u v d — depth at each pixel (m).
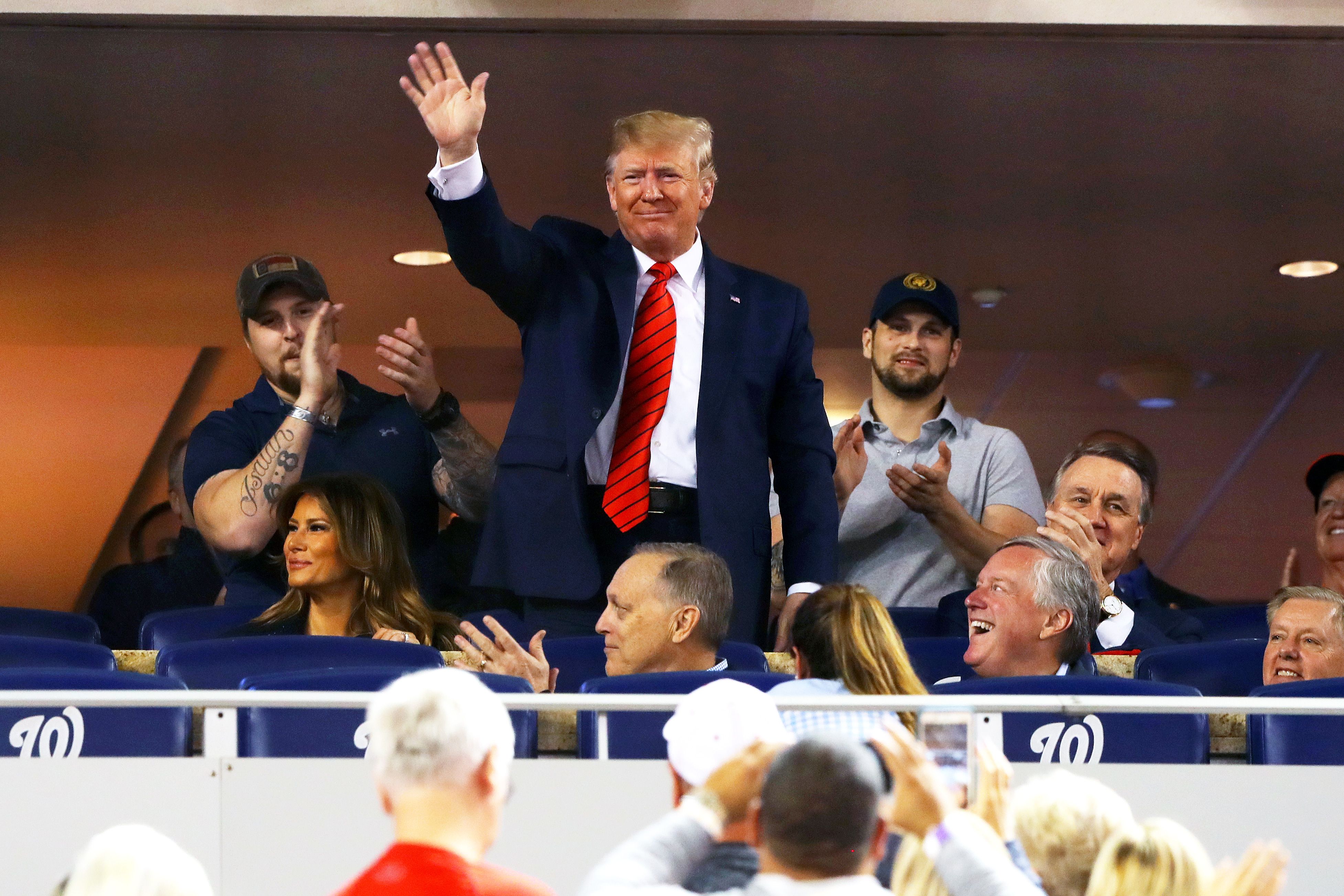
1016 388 26.42
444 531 17.00
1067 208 23.94
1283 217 24.14
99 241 24.17
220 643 10.68
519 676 10.95
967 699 8.06
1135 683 9.79
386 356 16.45
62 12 18.00
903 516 18.67
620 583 11.30
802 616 8.97
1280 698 8.32
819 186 23.28
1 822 8.13
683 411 13.50
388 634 12.52
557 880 8.18
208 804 8.21
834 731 6.51
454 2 18.17
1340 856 8.33
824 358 26.00
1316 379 26.69
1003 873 6.21
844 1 18.19
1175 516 26.50
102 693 8.16
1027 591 11.31
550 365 13.41
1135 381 26.36
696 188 13.55
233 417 17.39
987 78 20.00
